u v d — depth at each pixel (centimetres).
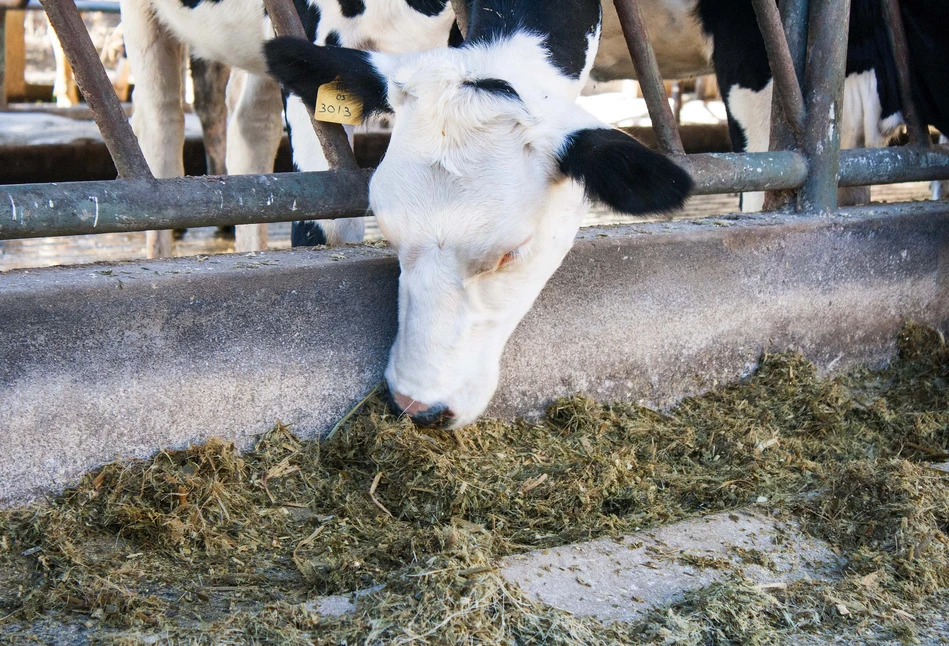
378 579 191
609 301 285
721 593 189
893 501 227
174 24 421
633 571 200
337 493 229
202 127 568
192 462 228
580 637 172
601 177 209
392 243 222
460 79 224
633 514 229
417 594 177
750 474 252
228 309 235
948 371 339
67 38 223
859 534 222
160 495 216
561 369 282
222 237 639
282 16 263
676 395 307
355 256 257
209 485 219
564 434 272
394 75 229
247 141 456
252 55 410
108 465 224
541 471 243
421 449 236
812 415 293
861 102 408
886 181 361
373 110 239
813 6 327
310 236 324
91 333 218
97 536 207
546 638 171
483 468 239
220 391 237
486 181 214
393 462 236
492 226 214
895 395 326
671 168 202
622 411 290
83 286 216
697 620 181
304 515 222
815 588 196
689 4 409
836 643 179
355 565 197
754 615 184
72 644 169
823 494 240
